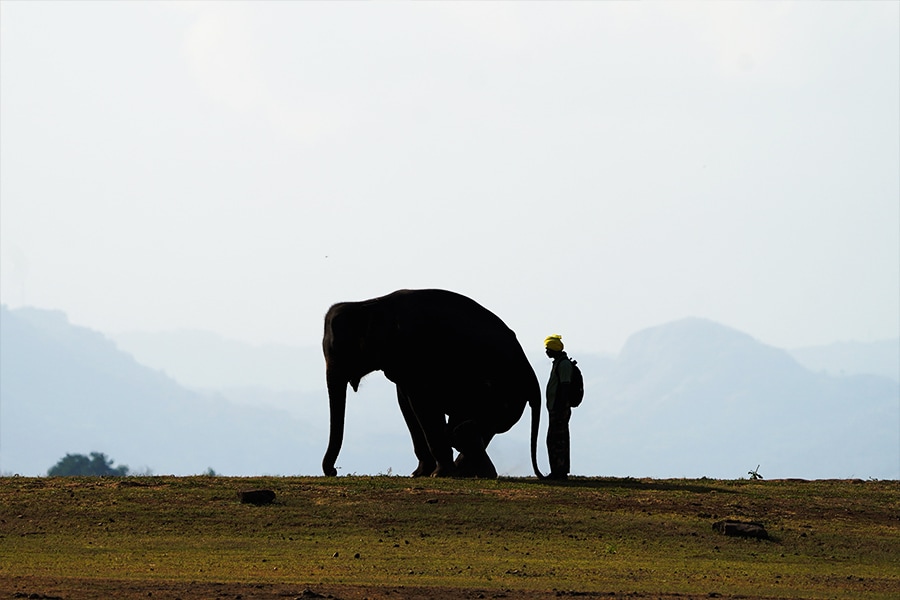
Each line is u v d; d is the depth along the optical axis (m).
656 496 59.03
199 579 44.03
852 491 63.19
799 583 46.19
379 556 48.50
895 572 48.94
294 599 40.69
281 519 53.81
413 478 63.00
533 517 54.47
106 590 41.75
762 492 61.84
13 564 46.44
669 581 45.69
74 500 56.25
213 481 60.81
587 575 46.25
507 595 42.28
